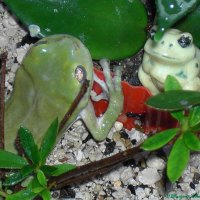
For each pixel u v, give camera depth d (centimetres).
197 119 33
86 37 48
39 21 47
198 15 49
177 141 33
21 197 37
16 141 46
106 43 48
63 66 45
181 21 49
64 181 40
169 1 40
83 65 44
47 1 47
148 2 53
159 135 33
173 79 34
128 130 52
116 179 50
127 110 51
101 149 51
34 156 37
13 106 48
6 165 37
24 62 46
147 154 50
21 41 55
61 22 48
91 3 48
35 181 37
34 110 46
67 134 52
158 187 49
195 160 50
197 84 47
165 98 31
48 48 45
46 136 37
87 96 45
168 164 33
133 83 51
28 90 47
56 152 51
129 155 36
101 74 50
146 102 31
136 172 50
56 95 45
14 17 56
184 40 45
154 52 45
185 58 45
